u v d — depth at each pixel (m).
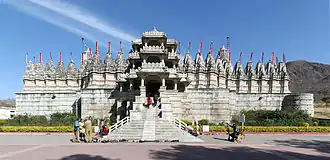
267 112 51.12
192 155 19.23
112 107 53.03
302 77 165.38
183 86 50.66
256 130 40.25
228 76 60.84
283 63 62.66
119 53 58.56
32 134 38.09
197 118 52.81
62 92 61.03
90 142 27.39
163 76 42.44
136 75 45.47
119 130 31.69
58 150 21.38
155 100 42.50
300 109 54.34
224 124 47.44
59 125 43.19
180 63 58.19
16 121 47.31
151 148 22.59
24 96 62.66
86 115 53.34
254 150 22.36
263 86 60.81
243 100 60.19
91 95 53.97
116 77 56.06
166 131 31.02
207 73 56.47
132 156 18.47
